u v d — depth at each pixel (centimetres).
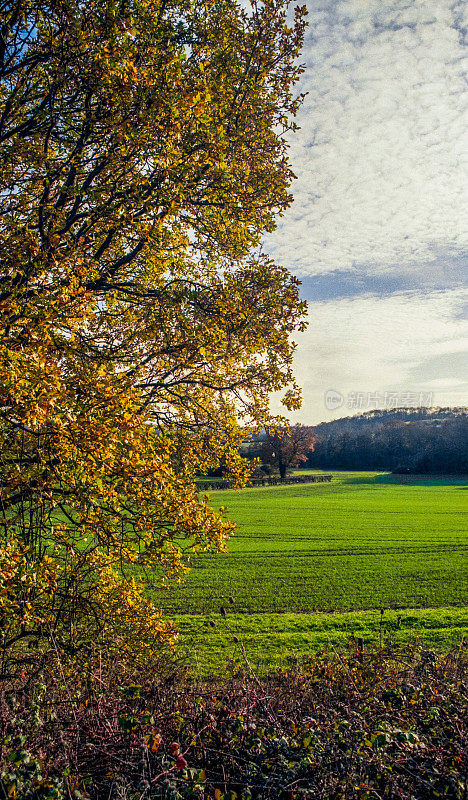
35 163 852
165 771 336
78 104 835
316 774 366
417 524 5488
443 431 14350
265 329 1043
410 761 382
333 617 2216
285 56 1055
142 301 1010
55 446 638
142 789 327
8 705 434
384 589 2845
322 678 565
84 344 898
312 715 452
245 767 376
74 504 727
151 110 743
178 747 364
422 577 3122
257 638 1895
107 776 354
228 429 1118
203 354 954
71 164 881
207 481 9625
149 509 786
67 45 724
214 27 972
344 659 623
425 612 2288
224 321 1009
